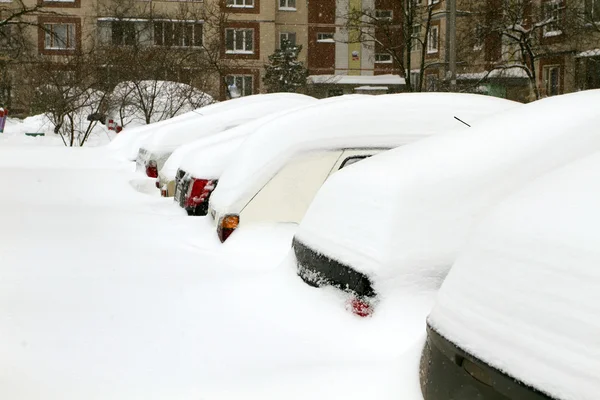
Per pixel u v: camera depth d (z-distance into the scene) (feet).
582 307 7.00
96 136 81.05
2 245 20.68
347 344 11.30
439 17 138.72
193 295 14.94
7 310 14.11
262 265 18.03
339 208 13.43
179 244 21.09
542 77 117.80
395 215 12.13
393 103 21.06
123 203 29.63
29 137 82.23
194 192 25.02
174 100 78.64
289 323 12.55
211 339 12.31
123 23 130.62
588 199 7.95
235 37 165.89
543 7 101.60
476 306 8.17
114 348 12.07
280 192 20.27
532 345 7.25
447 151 13.21
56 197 31.22
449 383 8.25
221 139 30.81
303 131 20.66
